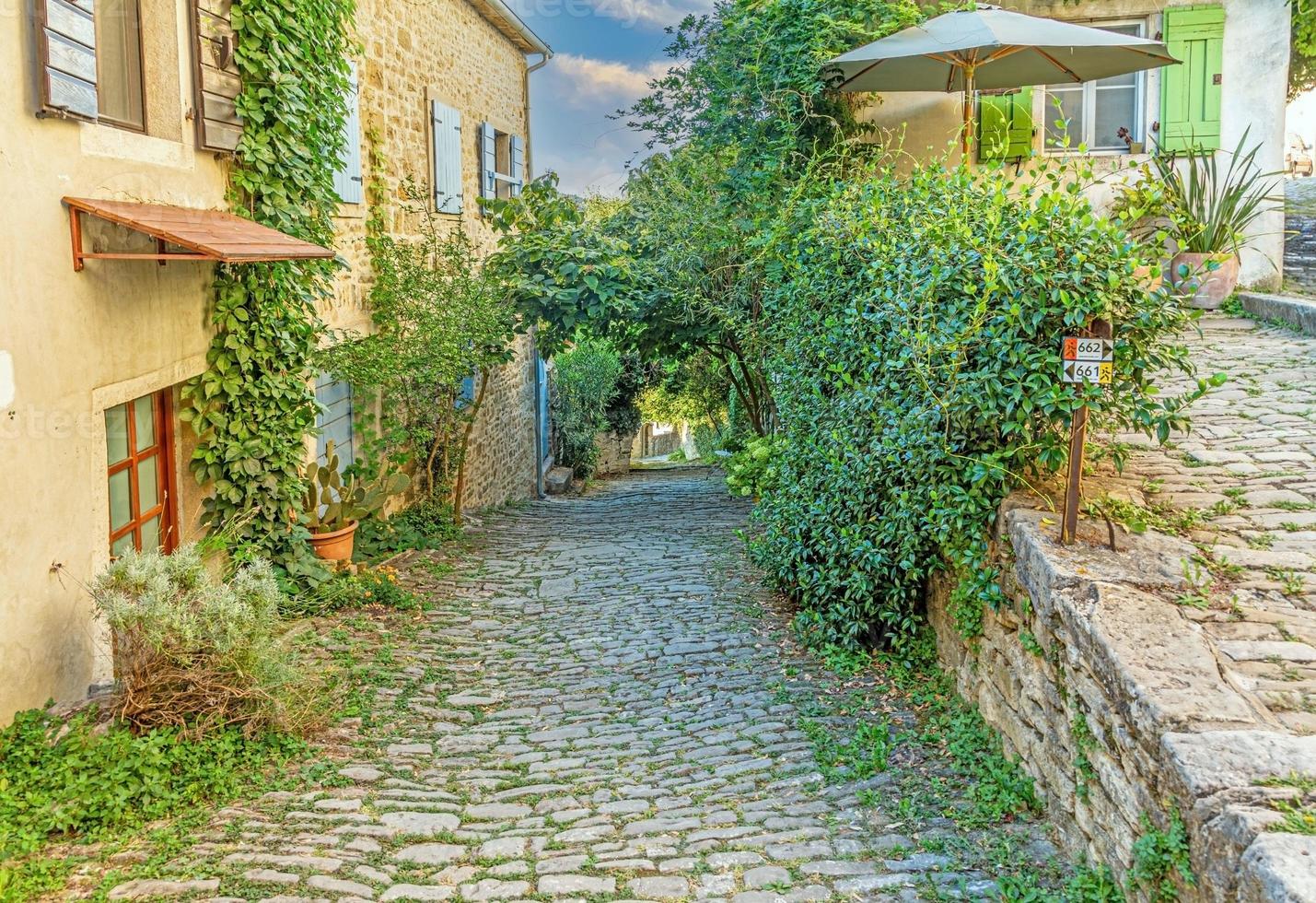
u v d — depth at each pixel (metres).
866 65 8.04
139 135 5.02
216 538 5.85
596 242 11.32
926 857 3.60
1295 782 2.52
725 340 11.30
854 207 6.33
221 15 5.84
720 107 9.77
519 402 15.30
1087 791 3.37
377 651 6.35
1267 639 3.30
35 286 4.09
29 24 4.02
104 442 4.69
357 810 4.16
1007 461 4.62
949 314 4.65
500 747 5.01
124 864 3.54
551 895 3.43
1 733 3.87
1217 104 9.01
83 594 4.48
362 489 7.93
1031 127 9.23
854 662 5.87
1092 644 3.31
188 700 4.49
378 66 9.27
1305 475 4.61
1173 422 4.19
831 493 6.14
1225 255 4.11
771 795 4.28
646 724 5.29
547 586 8.33
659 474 21.34
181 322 5.64
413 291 9.33
